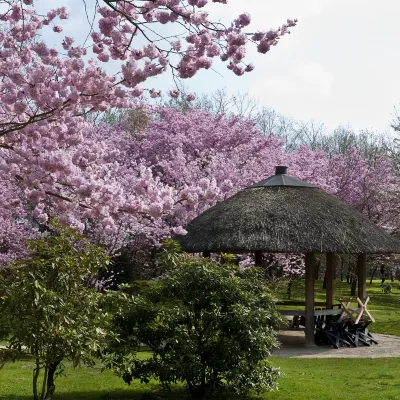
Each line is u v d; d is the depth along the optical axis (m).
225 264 9.55
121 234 18.16
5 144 8.04
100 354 8.37
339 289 35.91
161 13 7.05
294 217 15.22
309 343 15.38
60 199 8.93
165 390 9.49
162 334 8.66
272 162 26.72
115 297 8.31
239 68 7.47
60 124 8.52
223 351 8.68
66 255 7.46
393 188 33.09
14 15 8.03
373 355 14.15
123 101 8.38
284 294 29.59
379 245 15.49
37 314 6.87
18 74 7.28
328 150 52.66
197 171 21.94
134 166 24.14
